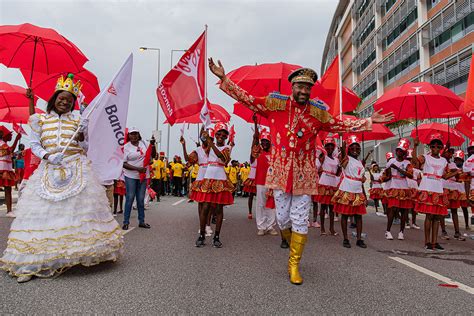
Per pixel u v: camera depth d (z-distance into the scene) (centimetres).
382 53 3550
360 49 4156
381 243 648
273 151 414
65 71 588
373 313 294
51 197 376
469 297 337
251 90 769
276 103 405
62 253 362
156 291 336
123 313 282
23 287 337
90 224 386
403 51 3023
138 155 720
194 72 562
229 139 637
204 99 553
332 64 627
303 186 396
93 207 395
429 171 621
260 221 693
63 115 419
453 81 2333
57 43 541
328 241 660
